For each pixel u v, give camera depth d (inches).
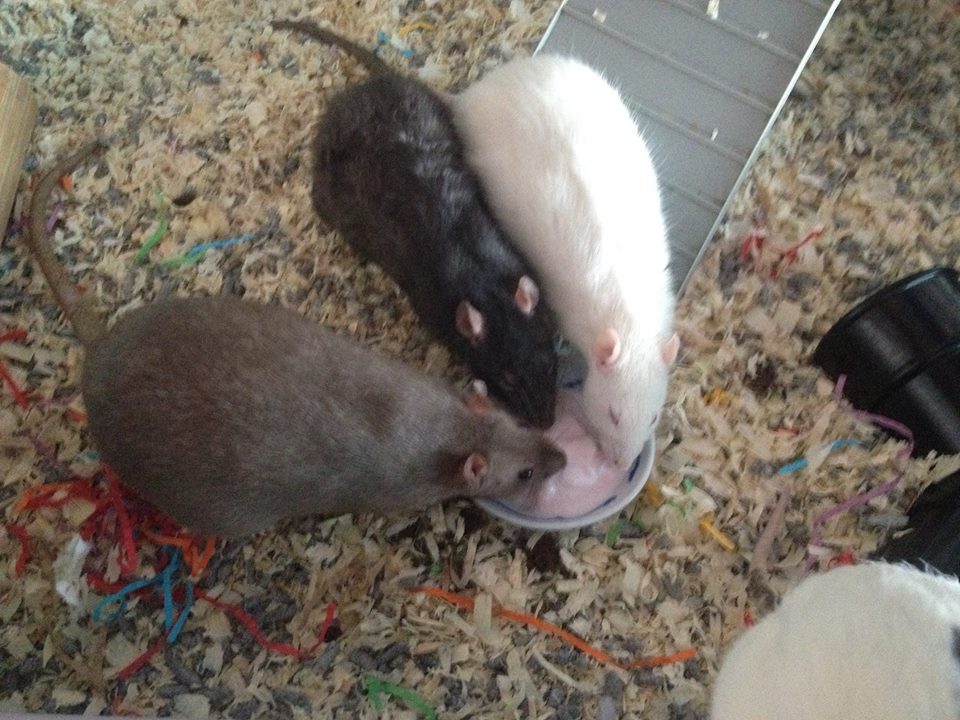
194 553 16.3
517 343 16.3
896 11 20.4
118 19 20.2
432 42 20.3
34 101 19.0
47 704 15.4
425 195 16.4
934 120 19.8
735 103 18.4
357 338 17.9
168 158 19.1
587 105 16.8
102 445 14.7
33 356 17.4
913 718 10.6
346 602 16.2
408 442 14.9
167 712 15.4
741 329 18.2
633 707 15.5
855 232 18.9
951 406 16.4
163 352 14.2
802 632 11.7
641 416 15.8
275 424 14.1
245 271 18.3
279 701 15.5
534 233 16.6
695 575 16.4
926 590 11.5
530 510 16.2
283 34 20.2
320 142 17.3
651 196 16.8
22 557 16.1
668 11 18.9
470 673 15.7
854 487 16.9
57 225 18.4
